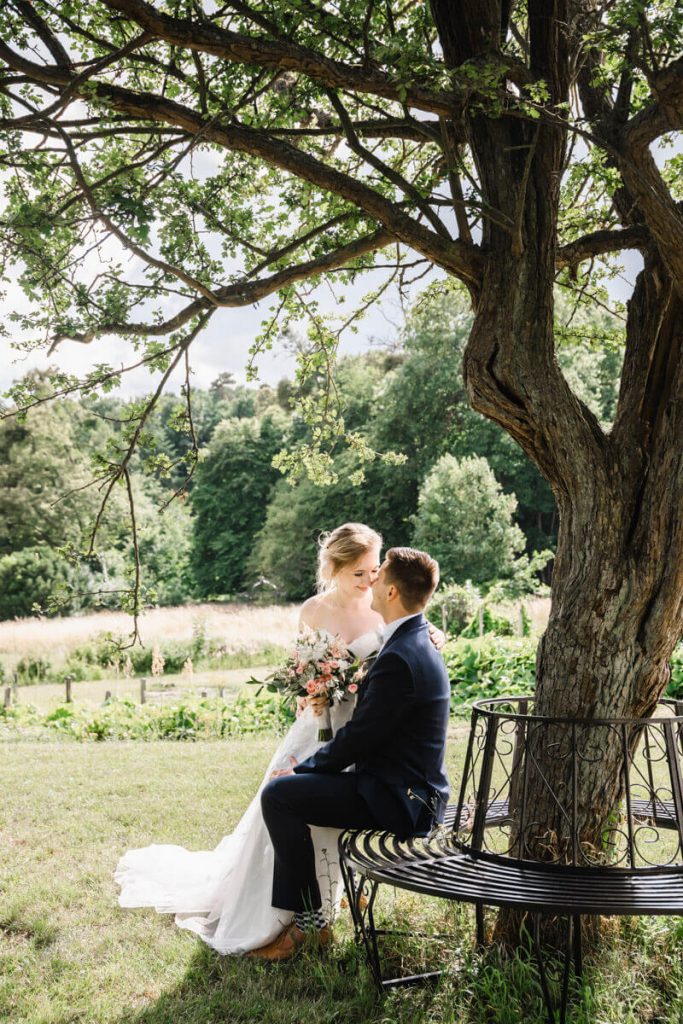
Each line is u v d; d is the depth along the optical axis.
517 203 3.05
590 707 3.01
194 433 4.25
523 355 3.13
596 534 3.05
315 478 5.49
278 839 3.19
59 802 5.49
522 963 2.74
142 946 3.29
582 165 3.33
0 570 31.56
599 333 5.29
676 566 3.02
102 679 16.39
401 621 3.33
